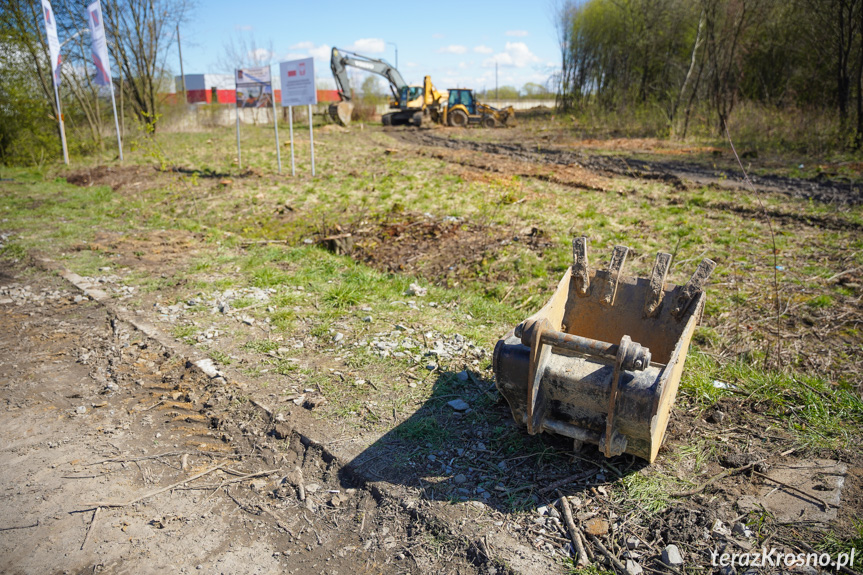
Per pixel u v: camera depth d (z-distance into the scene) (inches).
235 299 256.8
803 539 115.1
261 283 277.9
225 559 117.0
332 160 764.6
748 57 916.6
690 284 150.5
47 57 904.9
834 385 183.0
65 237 375.9
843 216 388.8
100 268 307.4
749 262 300.7
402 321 230.5
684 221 387.5
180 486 138.9
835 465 137.9
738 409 164.7
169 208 475.8
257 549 119.7
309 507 131.2
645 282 158.7
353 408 166.1
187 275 293.6
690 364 189.5
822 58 833.5
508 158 757.3
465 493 131.3
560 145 919.0
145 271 301.0
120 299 260.7
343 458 143.9
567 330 168.2
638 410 119.2
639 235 354.0
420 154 816.9
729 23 830.5
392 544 119.3
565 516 122.8
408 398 171.5
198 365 193.0
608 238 348.8
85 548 119.5
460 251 331.0
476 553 114.4
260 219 432.1
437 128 1371.8
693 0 1035.9
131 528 125.3
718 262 302.8
